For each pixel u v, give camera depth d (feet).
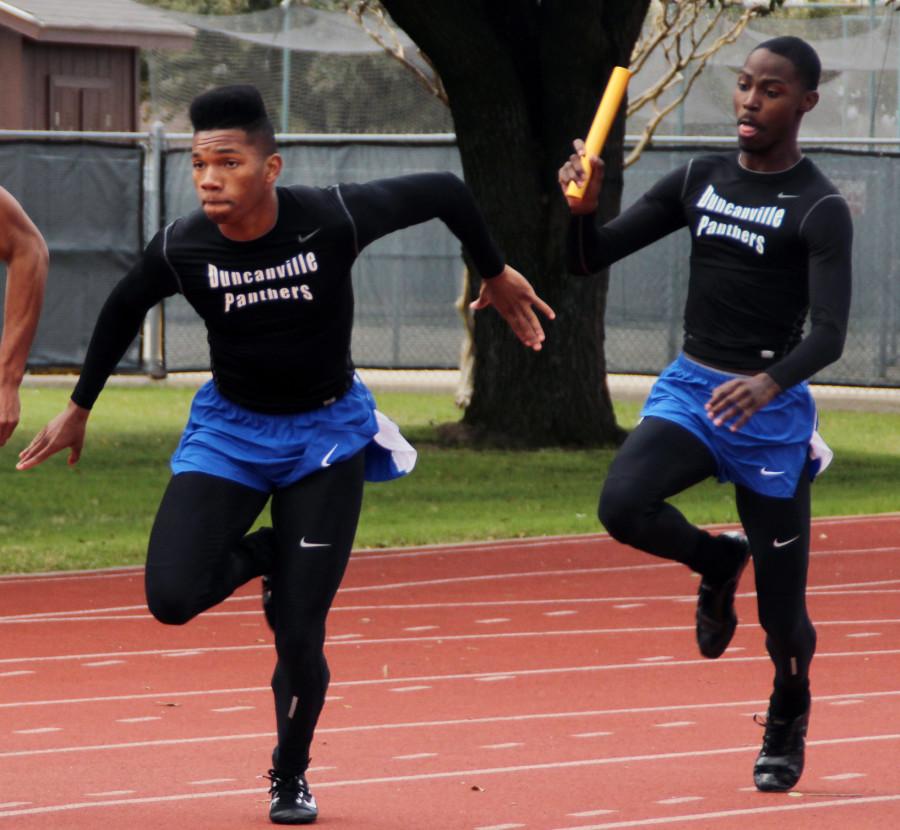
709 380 48.08
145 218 189.16
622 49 144.46
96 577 90.58
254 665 70.18
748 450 47.75
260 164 42.65
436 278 184.03
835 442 157.69
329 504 45.39
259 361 44.73
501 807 48.44
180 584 43.70
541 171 147.13
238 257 43.83
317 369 45.14
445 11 141.59
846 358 177.68
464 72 143.95
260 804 48.62
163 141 186.39
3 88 221.25
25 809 47.85
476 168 147.43
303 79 272.72
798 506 48.62
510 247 148.56
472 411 153.89
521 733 58.49
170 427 161.07
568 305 150.92
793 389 48.34
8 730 58.34
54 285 183.11
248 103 42.63
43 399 178.09
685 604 85.15
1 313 182.91
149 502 118.93
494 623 79.97
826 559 99.76
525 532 107.34
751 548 49.03
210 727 59.16
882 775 52.49
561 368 151.53
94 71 230.48
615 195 144.77
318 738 57.52
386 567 94.73
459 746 56.49
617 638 76.74
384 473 47.65
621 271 181.88
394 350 185.57
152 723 59.67
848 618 82.38
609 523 47.34
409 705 63.10
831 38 216.74
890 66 211.82
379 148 180.14
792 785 50.14
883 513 118.21
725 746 56.65
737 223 47.57
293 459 45.32
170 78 274.98
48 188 182.39
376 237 44.78
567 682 67.51
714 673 69.36
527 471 135.95
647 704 63.52
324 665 46.06
